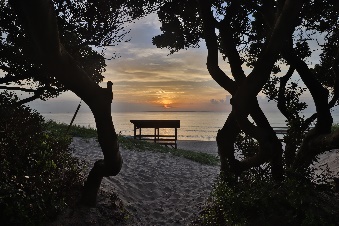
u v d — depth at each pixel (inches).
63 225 197.8
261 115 214.4
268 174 230.7
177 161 533.3
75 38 216.4
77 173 255.6
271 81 290.0
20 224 166.7
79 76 178.2
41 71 214.2
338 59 252.1
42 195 192.1
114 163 229.5
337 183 242.7
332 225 175.0
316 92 239.6
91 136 569.0
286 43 241.8
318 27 304.0
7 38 210.2
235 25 333.4
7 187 172.2
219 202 216.4
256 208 191.0
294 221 183.5
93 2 207.6
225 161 239.1
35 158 218.7
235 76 240.8
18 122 227.5
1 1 202.1
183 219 272.4
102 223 227.8
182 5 326.3
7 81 213.5
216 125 3732.8
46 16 120.1
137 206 293.3
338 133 211.9
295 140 257.6
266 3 250.2
